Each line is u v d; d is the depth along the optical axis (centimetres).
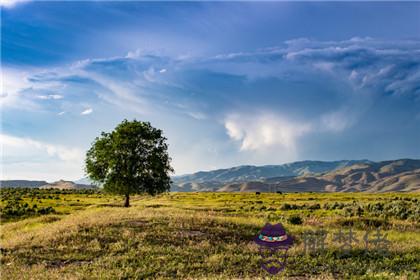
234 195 11925
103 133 6588
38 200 7975
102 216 3011
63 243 2122
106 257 1827
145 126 6600
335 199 8938
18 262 1811
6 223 4200
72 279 1482
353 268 1630
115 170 6259
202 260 1769
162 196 11706
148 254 1870
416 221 3481
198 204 7194
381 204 4894
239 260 1756
